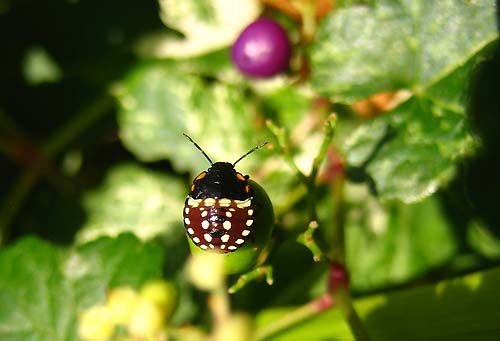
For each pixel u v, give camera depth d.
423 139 0.10
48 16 0.12
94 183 0.12
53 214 0.12
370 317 0.10
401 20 0.10
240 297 0.11
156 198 0.12
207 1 0.12
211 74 0.12
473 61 0.10
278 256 0.11
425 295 0.10
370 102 0.11
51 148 0.12
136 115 0.12
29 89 0.12
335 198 0.10
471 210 0.11
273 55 0.11
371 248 0.11
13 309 0.10
